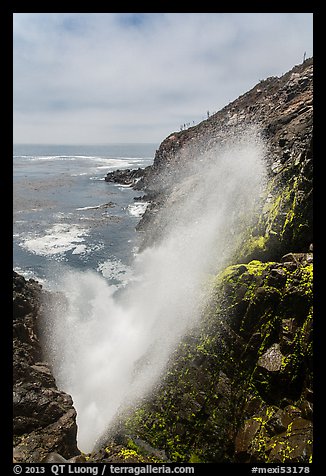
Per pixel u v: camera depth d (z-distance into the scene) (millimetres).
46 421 9461
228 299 11172
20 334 12164
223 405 9812
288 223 11750
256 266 11414
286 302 9969
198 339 11258
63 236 31094
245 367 10102
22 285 15000
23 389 9922
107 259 25375
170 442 9820
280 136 17984
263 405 9336
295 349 9391
